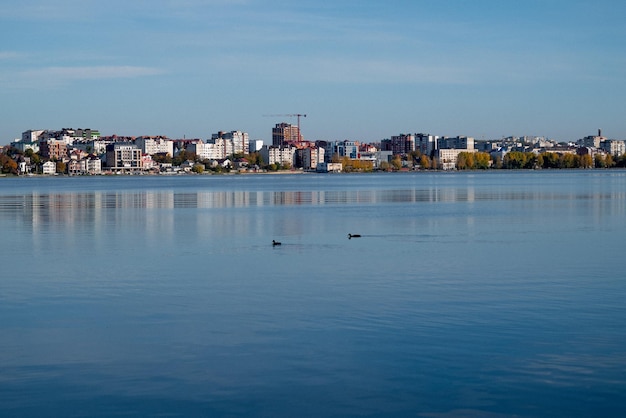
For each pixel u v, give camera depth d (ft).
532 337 88.33
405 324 94.94
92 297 115.03
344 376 75.56
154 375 76.43
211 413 67.00
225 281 128.26
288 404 68.90
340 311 102.94
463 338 87.97
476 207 321.11
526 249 169.68
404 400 69.46
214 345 86.69
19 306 108.58
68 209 323.16
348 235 200.03
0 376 76.33
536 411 66.90
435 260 152.15
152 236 203.62
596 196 398.42
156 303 110.01
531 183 640.17
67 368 78.74
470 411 67.00
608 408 67.46
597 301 108.37
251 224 241.96
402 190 529.04
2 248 177.06
